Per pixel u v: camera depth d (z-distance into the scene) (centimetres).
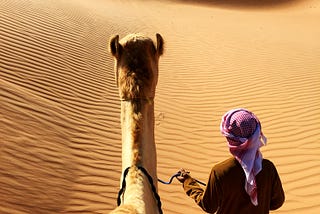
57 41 1262
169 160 818
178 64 1428
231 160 284
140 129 246
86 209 618
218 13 2858
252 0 3638
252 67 1391
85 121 880
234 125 270
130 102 250
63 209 604
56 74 1041
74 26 1495
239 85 1222
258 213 288
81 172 708
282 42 1750
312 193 697
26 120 785
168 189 711
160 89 1177
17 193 598
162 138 903
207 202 300
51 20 1452
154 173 250
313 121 966
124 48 262
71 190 653
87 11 1908
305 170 772
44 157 705
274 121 980
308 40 1808
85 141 807
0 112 773
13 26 1235
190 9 3052
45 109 855
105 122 906
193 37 1844
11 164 652
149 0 3391
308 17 2700
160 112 1025
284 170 777
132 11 2489
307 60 1455
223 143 900
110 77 1155
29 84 939
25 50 1104
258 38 1834
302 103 1069
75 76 1078
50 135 775
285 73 1312
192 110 1056
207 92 1177
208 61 1477
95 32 1541
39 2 1667
